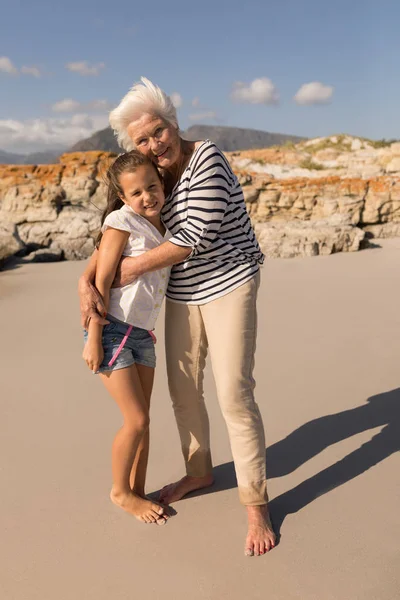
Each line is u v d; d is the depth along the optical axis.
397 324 6.06
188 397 2.84
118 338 2.57
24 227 14.52
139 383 2.62
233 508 2.81
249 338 2.61
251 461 2.62
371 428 3.59
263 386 4.43
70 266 11.89
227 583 2.27
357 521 2.65
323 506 2.79
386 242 14.58
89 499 2.94
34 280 10.15
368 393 4.16
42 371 5.03
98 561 2.45
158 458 3.35
